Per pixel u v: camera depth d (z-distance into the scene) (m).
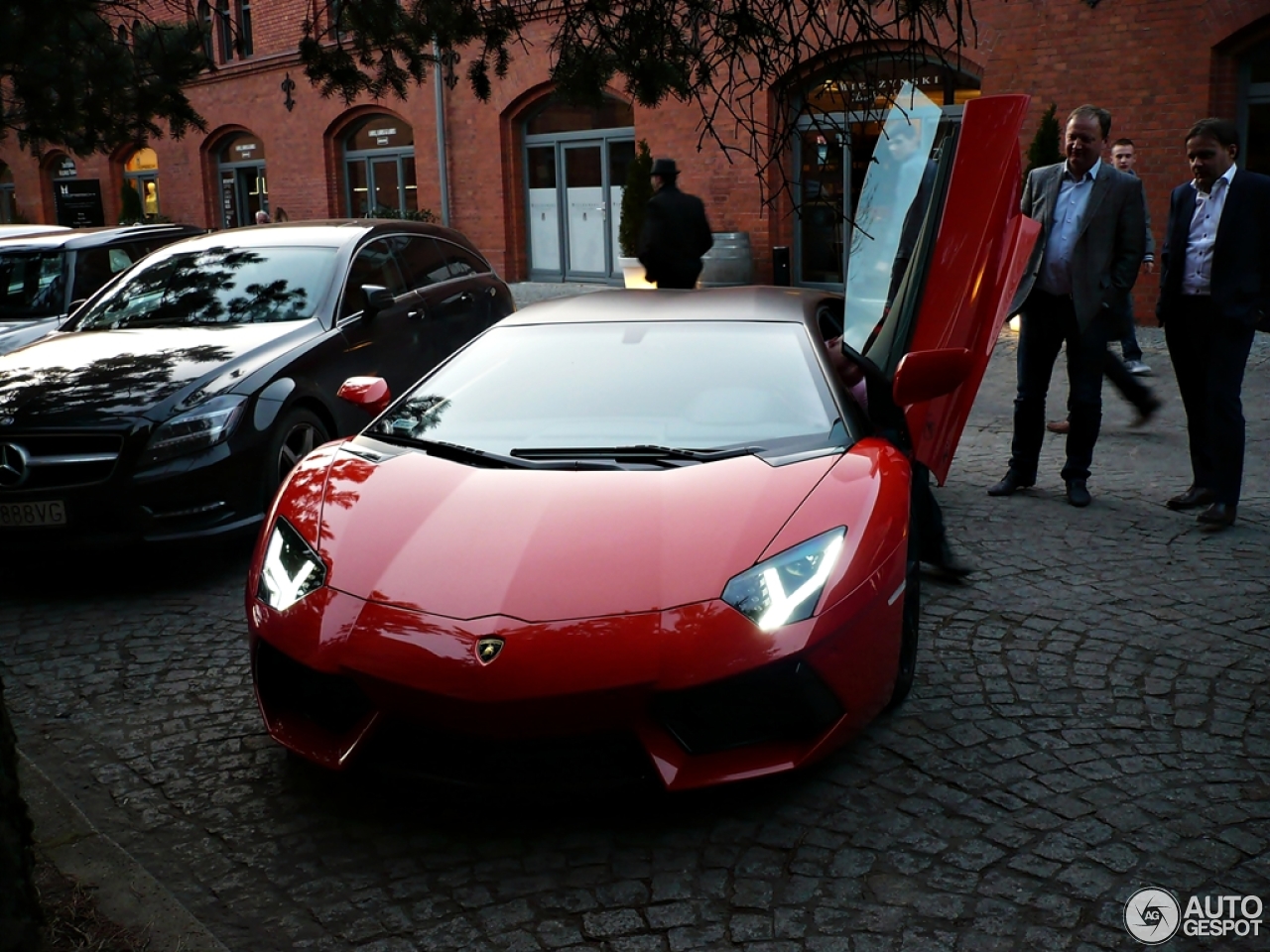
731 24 4.52
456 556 3.16
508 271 18.88
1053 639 4.16
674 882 2.79
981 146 4.40
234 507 5.19
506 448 3.75
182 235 9.30
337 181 21.42
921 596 4.63
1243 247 5.26
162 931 2.60
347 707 3.03
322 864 2.93
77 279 8.24
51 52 5.04
